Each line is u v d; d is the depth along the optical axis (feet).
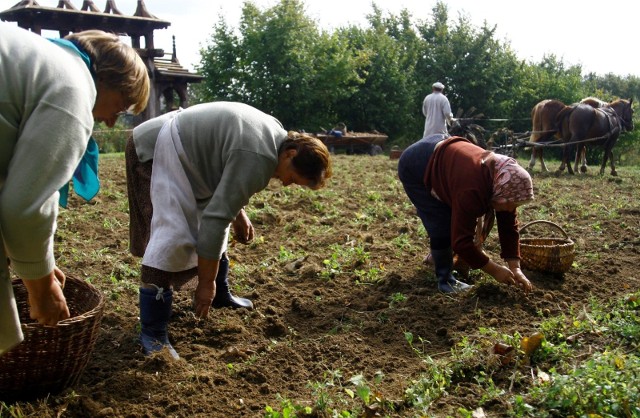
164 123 13.47
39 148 7.93
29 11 53.36
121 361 13.67
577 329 14.85
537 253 18.88
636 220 28.63
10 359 11.29
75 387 12.40
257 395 12.55
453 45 121.60
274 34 92.12
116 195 30.86
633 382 11.48
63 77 8.20
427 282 18.66
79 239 23.25
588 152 104.83
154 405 12.03
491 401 12.07
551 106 53.11
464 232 15.43
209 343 14.89
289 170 12.96
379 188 37.29
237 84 95.66
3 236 8.18
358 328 15.80
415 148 17.29
